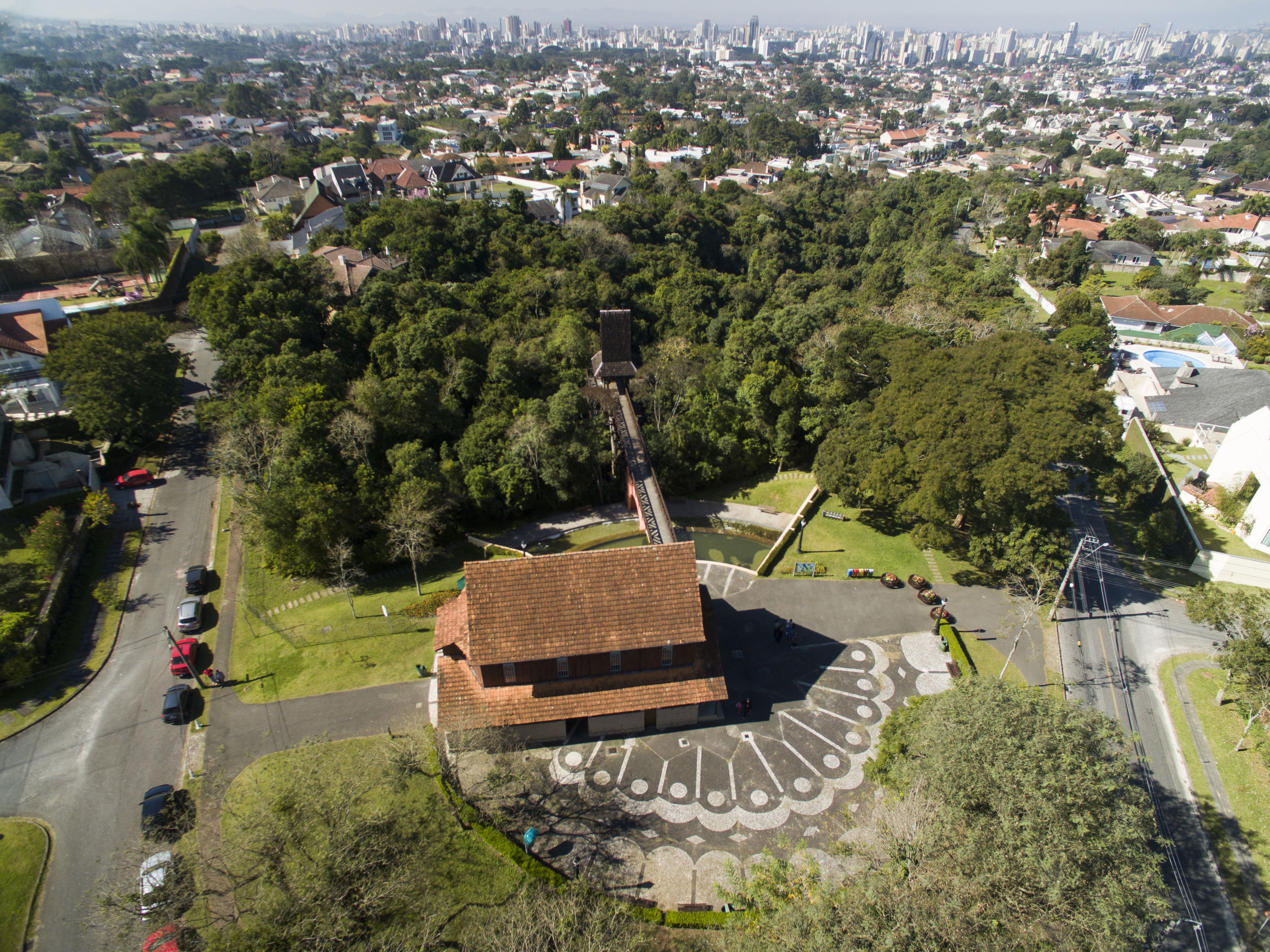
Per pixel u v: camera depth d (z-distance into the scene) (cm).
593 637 4691
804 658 5728
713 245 17675
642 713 4966
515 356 8962
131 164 19700
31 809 4406
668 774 4722
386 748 4406
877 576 6769
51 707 5097
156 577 6431
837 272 17338
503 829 4306
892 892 3156
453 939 3675
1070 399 6194
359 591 6450
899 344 7775
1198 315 13388
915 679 5522
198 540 6938
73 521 6875
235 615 6047
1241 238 19912
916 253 17412
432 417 7938
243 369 8175
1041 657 5831
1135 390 10731
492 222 13688
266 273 9900
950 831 3384
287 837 3556
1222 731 5184
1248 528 6900
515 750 4844
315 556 6419
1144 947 3747
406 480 7000
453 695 4769
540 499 8019
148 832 3947
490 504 7625
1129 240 18338
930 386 6825
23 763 4691
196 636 5791
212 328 9012
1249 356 11831
